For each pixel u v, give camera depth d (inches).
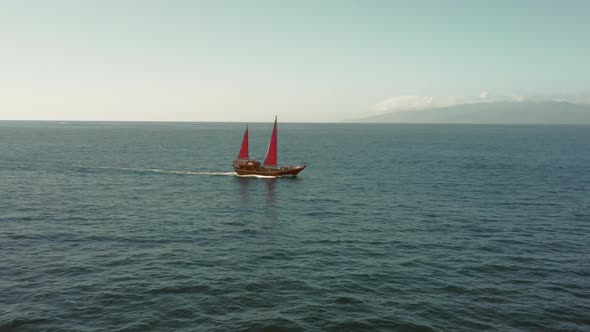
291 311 992.2
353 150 5821.9
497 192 2578.7
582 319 975.6
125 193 2456.9
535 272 1251.8
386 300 1057.5
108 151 5103.3
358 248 1465.3
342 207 2143.2
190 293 1077.1
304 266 1282.0
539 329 930.1
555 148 6304.1
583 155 5083.7
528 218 1913.1
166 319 946.1
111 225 1722.4
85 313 965.2
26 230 1616.6
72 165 3686.0
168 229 1679.4
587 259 1368.1
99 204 2127.2
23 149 5098.4
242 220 1850.4
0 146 5511.8
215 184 2849.4
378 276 1209.4
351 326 930.1
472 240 1569.9
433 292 1107.9
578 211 2054.6
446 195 2475.4
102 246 1444.4
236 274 1208.8
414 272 1243.2
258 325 925.8
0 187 2556.6
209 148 5866.1
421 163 4183.1
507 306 1034.1
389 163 4180.6
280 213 1999.3
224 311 986.7
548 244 1524.4
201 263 1293.1
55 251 1379.2
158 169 3572.8
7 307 983.0
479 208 2121.1
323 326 928.9
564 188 2723.9
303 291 1101.7
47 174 3144.7
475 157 4830.2
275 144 3228.3
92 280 1148.5
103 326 911.7
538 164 4104.3
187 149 5639.8
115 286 1111.6
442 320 962.7
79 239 1517.0
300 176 3265.3
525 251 1444.4
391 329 920.9
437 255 1396.4
